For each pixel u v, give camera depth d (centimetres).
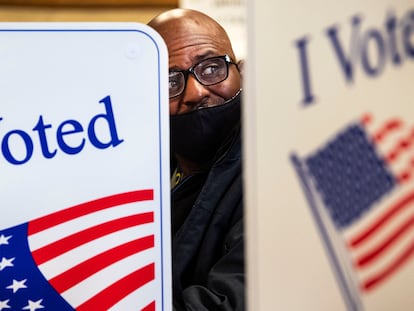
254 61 53
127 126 78
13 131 76
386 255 54
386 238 54
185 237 107
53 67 77
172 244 109
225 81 114
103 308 79
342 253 53
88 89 77
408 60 53
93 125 78
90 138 78
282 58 53
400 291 54
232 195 106
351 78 53
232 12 200
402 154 54
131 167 78
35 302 78
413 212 54
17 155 76
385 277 54
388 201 54
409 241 54
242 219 103
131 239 79
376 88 53
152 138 79
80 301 78
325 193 53
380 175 54
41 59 76
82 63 77
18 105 76
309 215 53
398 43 53
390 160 54
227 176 108
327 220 53
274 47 53
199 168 119
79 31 77
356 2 53
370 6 53
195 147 114
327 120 53
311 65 53
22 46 76
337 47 53
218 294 93
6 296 77
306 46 53
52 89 77
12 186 76
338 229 53
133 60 78
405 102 53
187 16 115
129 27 78
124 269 79
